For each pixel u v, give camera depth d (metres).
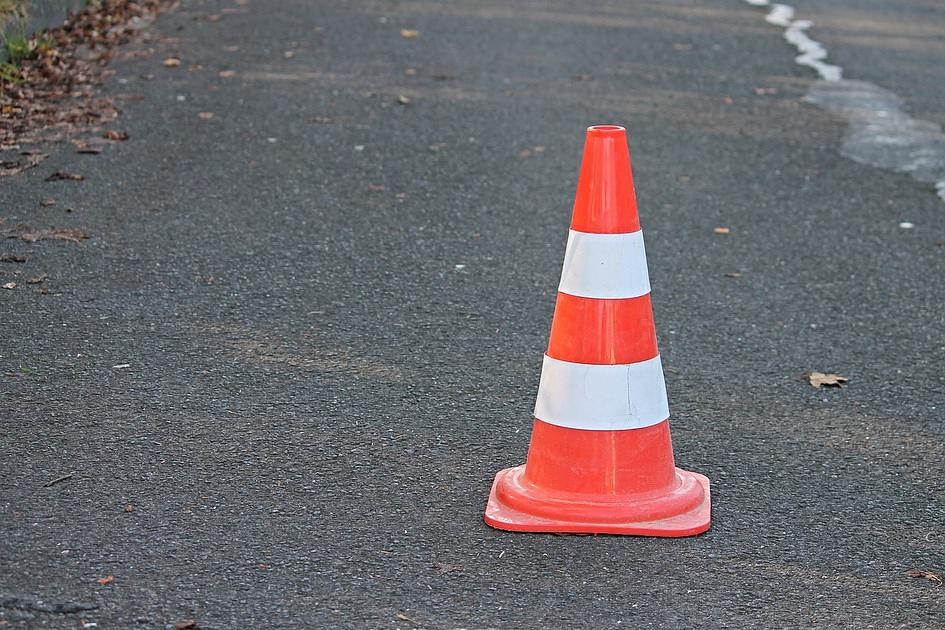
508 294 6.07
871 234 7.16
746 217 7.40
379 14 12.93
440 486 4.22
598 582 3.65
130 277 6.04
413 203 7.38
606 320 3.95
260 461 4.34
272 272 6.21
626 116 9.51
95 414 4.64
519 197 7.58
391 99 9.64
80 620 3.35
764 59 11.72
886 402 5.02
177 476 4.20
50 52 10.13
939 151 8.87
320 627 3.37
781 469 4.42
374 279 6.19
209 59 10.60
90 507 3.96
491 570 3.70
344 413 4.75
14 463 4.24
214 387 4.92
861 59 11.87
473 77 10.46
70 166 7.65
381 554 3.76
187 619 3.37
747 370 5.30
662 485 4.03
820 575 3.72
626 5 14.18
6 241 6.41
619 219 3.95
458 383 5.06
